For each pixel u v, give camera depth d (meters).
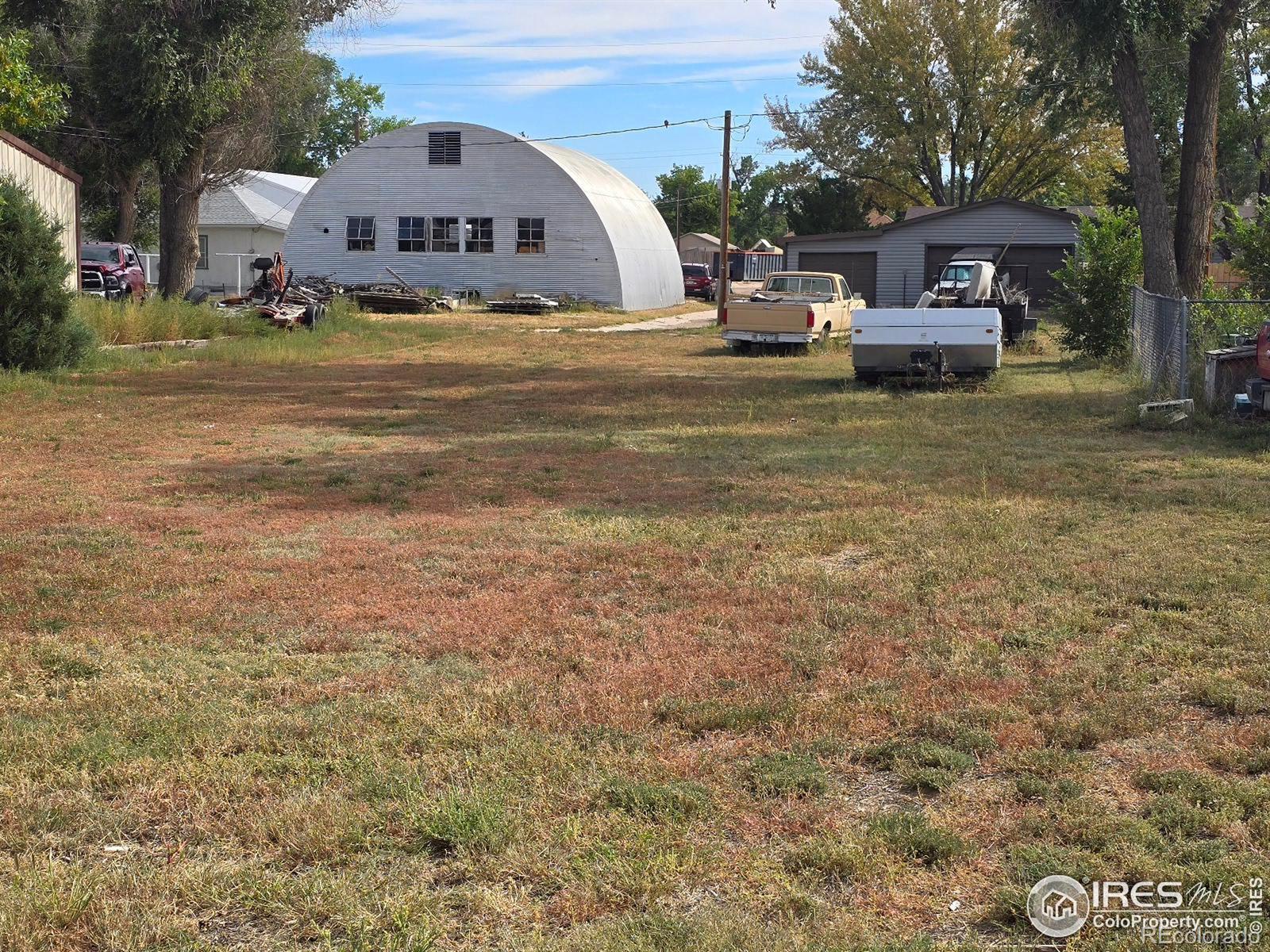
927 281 42.06
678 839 3.88
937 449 12.38
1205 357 15.41
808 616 6.34
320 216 48.75
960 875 3.67
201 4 30.73
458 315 41.38
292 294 30.75
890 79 60.19
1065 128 49.78
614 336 32.81
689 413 15.81
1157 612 6.26
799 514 9.05
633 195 54.12
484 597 6.78
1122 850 3.76
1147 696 5.10
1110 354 23.05
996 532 8.23
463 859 3.75
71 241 27.59
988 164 61.78
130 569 7.38
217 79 31.48
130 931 3.33
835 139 61.62
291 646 5.96
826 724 4.84
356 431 14.12
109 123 33.09
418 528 8.65
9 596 6.75
